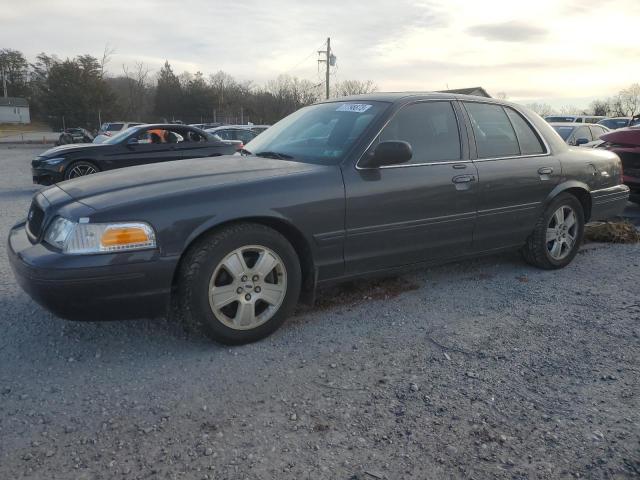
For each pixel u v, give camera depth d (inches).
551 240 189.8
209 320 123.3
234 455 90.2
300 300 145.9
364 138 144.7
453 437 95.4
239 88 2760.8
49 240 118.2
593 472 86.6
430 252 158.2
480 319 148.6
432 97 162.4
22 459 89.0
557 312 153.9
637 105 2377.0
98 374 117.1
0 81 3722.9
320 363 122.7
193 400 107.1
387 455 90.4
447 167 156.5
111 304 114.1
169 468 86.9
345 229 138.9
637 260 207.2
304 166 139.8
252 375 117.1
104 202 117.3
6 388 110.9
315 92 2151.8
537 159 180.2
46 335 135.9
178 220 117.0
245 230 125.0
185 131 433.4
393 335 137.8
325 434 96.2
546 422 100.2
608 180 206.8
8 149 1214.3
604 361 124.3
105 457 89.7
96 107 2464.3
